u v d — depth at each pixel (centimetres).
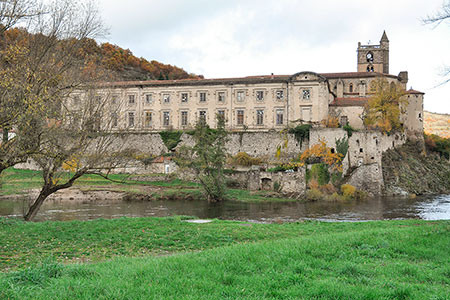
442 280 1235
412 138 9669
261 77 9219
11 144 2488
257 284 1138
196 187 7081
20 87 2334
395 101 8762
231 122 8681
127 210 5281
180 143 8544
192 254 1579
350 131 7344
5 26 2325
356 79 9838
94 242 2145
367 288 1092
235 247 1677
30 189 6375
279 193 6800
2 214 4712
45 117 2566
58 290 1054
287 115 8362
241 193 6819
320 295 1051
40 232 2352
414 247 1684
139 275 1220
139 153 8475
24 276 1188
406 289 1070
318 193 6438
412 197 6881
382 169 7644
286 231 2550
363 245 1698
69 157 2886
